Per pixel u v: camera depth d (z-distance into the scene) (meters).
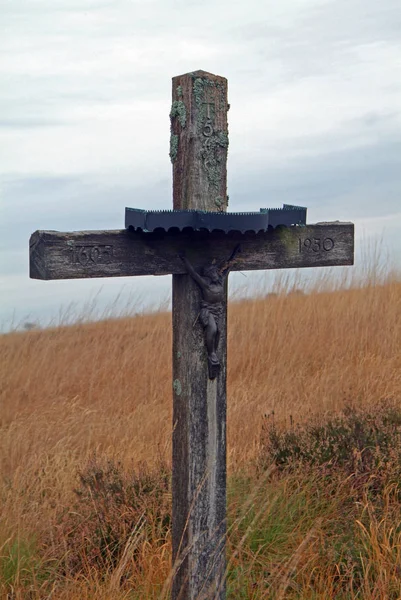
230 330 10.89
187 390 3.79
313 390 8.95
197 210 3.62
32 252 3.45
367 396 8.59
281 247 3.98
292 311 11.20
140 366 10.16
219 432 3.87
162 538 4.99
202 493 3.84
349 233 4.20
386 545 4.68
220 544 3.92
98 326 11.75
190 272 3.68
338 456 5.91
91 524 5.27
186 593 3.85
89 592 4.43
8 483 6.01
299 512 5.21
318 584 4.48
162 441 7.50
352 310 11.00
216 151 3.80
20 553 4.82
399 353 10.10
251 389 9.20
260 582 4.48
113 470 5.94
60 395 9.59
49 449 7.39
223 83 3.80
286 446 6.22
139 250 3.56
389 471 5.57
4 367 9.91
